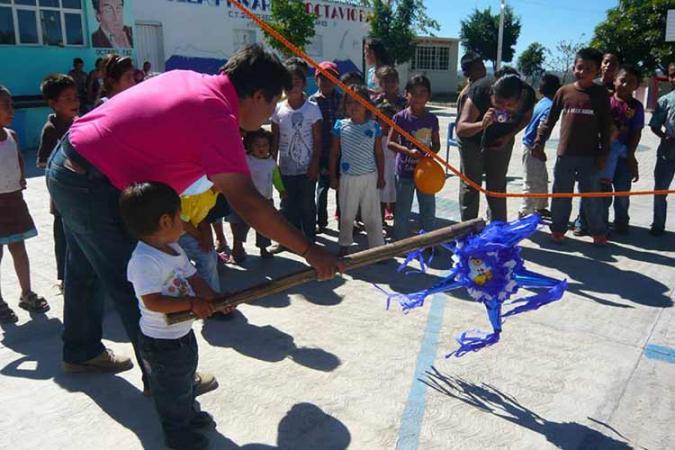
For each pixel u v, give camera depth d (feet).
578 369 11.12
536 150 18.74
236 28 69.05
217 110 7.71
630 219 21.43
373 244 16.88
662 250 18.06
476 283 9.41
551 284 9.41
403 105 19.30
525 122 16.44
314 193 17.80
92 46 44.42
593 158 17.47
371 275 15.98
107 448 8.89
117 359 10.99
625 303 14.16
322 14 77.92
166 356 8.14
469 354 11.64
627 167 19.04
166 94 7.93
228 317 13.12
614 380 10.75
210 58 67.62
